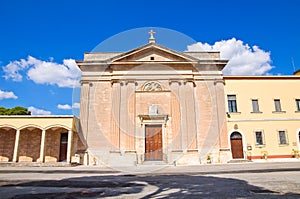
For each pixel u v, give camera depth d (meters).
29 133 22.77
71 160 20.88
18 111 31.22
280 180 8.88
